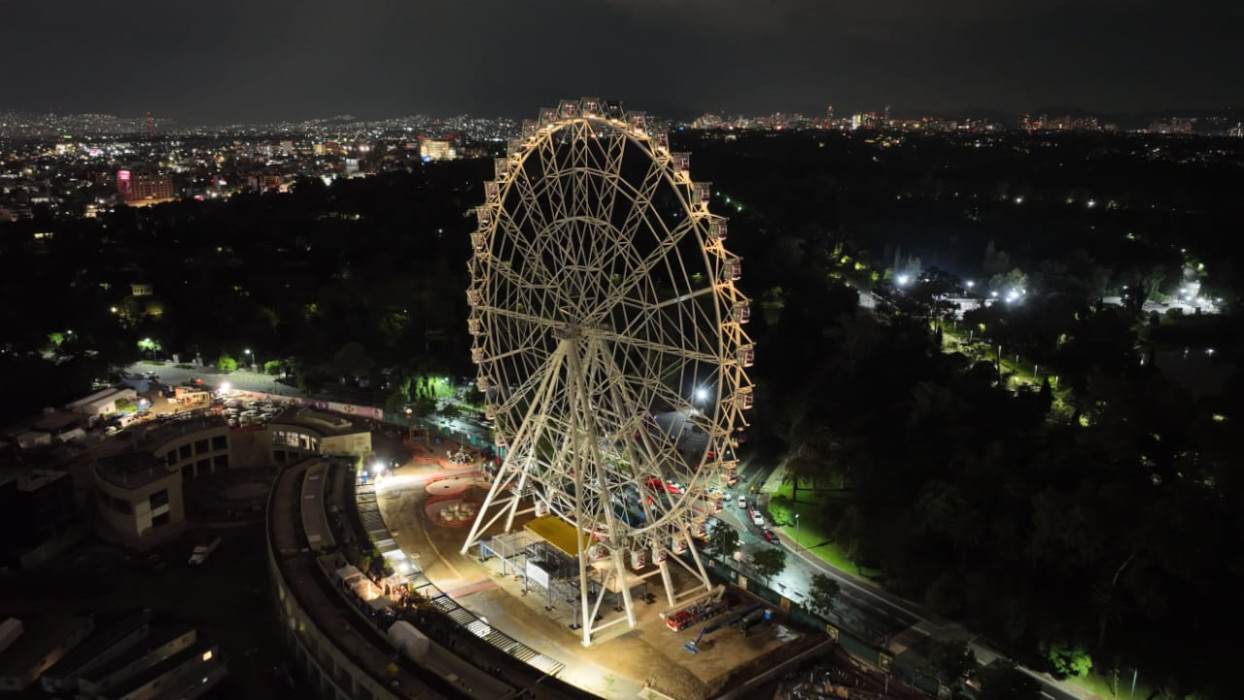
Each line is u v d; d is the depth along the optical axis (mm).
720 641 104000
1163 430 133625
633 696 94062
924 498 128375
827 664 102562
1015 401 164250
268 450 174875
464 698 89625
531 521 118000
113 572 134250
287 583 113062
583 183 115125
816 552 133500
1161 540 105438
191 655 108750
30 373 187125
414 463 157250
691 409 112500
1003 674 93188
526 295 124750
